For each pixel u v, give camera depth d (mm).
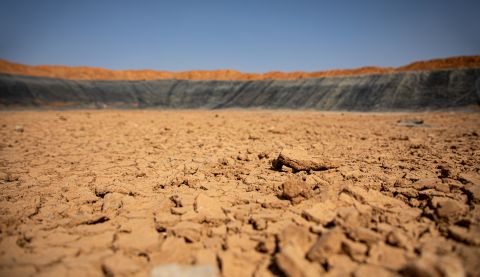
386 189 4184
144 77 58406
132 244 2914
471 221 2840
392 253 2516
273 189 4352
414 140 9492
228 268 2500
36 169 6305
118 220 3525
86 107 40125
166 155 7547
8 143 9727
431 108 32031
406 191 3992
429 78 37094
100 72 57125
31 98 38125
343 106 36906
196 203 3635
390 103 34969
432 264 2010
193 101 45562
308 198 3770
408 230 2920
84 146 9164
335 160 6359
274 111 36500
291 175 5066
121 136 11273
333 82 42031
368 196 3607
